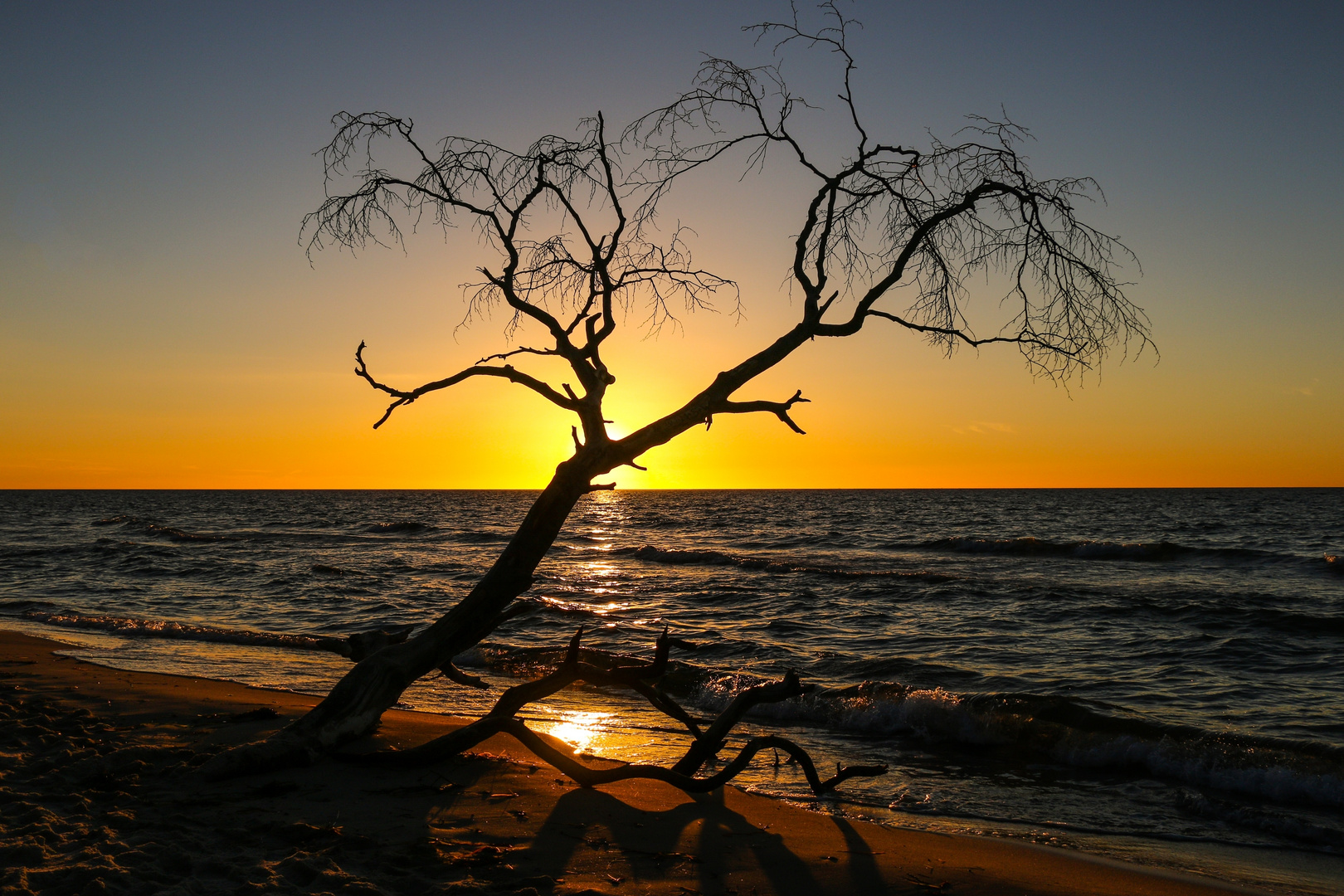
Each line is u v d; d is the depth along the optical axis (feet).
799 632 51.75
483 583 21.34
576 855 15.65
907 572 85.56
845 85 22.48
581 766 19.49
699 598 68.39
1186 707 32.91
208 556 106.63
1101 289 20.83
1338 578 81.20
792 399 21.59
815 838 17.67
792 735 29.43
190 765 19.69
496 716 20.74
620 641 48.06
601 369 22.35
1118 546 105.60
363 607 61.36
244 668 37.78
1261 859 18.08
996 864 16.87
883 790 23.15
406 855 15.06
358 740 22.13
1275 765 23.71
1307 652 44.29
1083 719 27.81
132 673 33.96
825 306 22.54
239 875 13.39
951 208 21.66
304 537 149.48
